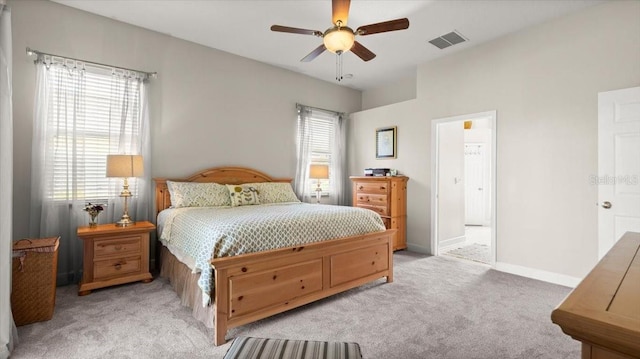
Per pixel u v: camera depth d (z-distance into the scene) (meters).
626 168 2.81
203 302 2.18
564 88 3.20
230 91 4.37
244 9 3.20
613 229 2.88
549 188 3.31
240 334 2.18
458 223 5.04
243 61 4.50
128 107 3.49
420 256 4.38
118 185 3.43
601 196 2.95
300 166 5.09
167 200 3.74
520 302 2.74
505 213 3.65
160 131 3.78
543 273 3.35
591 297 0.68
